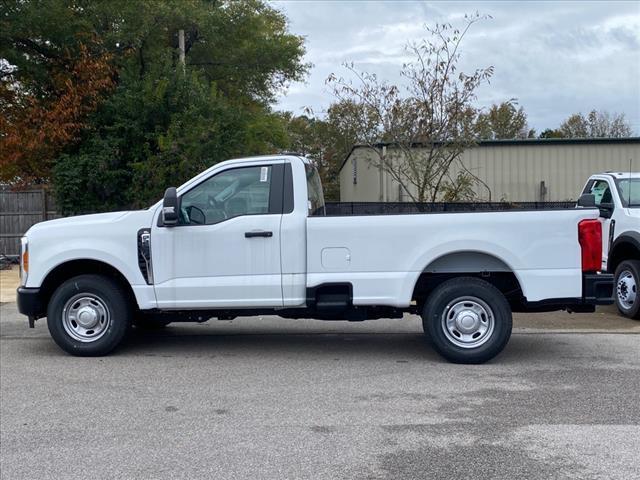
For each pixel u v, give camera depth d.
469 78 15.37
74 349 7.92
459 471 4.60
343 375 7.12
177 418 5.76
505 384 6.74
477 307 7.46
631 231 9.97
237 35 22.59
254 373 7.23
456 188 15.94
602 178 11.32
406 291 7.39
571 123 52.66
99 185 16.34
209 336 9.28
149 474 4.59
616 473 4.55
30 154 16.78
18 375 7.22
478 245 7.31
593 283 7.30
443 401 6.18
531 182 19.67
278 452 4.96
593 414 5.79
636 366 7.44
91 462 4.82
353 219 7.43
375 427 5.49
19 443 5.21
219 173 7.68
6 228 18.55
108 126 16.59
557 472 4.57
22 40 16.42
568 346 8.47
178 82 16.44
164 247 7.65
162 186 15.41
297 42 24.45
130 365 7.61
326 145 44.78
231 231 7.55
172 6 18.12
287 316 7.88
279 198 7.59
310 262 7.49
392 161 16.62
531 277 7.33
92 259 7.79
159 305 7.66
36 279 7.88
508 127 34.62
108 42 17.05
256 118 24.11
